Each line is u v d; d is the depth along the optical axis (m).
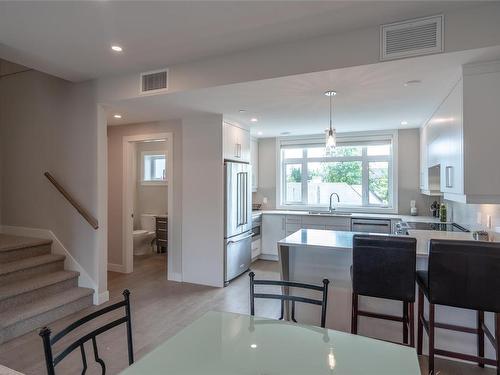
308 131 5.50
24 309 3.01
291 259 2.97
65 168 3.82
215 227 4.23
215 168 4.22
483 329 2.19
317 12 2.16
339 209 5.82
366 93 3.13
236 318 1.80
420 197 5.22
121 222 4.85
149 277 4.64
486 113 2.34
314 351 1.44
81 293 3.49
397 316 2.52
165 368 1.31
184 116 4.25
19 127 4.13
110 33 2.44
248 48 2.74
